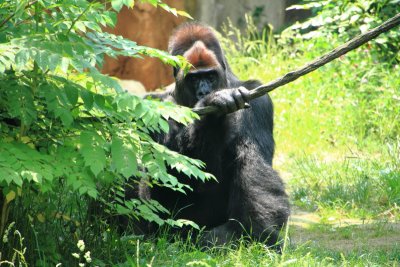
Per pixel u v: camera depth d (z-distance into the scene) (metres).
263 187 11.48
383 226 12.66
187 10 30.89
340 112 21.33
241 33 32.28
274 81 9.40
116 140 7.90
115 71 29.95
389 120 20.19
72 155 7.83
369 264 9.80
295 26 21.97
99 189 9.22
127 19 29.73
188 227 11.98
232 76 12.94
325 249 11.18
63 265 8.70
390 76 21.11
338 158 18.75
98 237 9.30
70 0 7.72
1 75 7.79
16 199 8.47
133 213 9.16
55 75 8.07
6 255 8.33
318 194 15.49
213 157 11.38
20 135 7.89
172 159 8.29
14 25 8.07
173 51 12.27
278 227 11.18
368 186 15.23
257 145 12.02
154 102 7.83
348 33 22.25
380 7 21.72
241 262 9.35
